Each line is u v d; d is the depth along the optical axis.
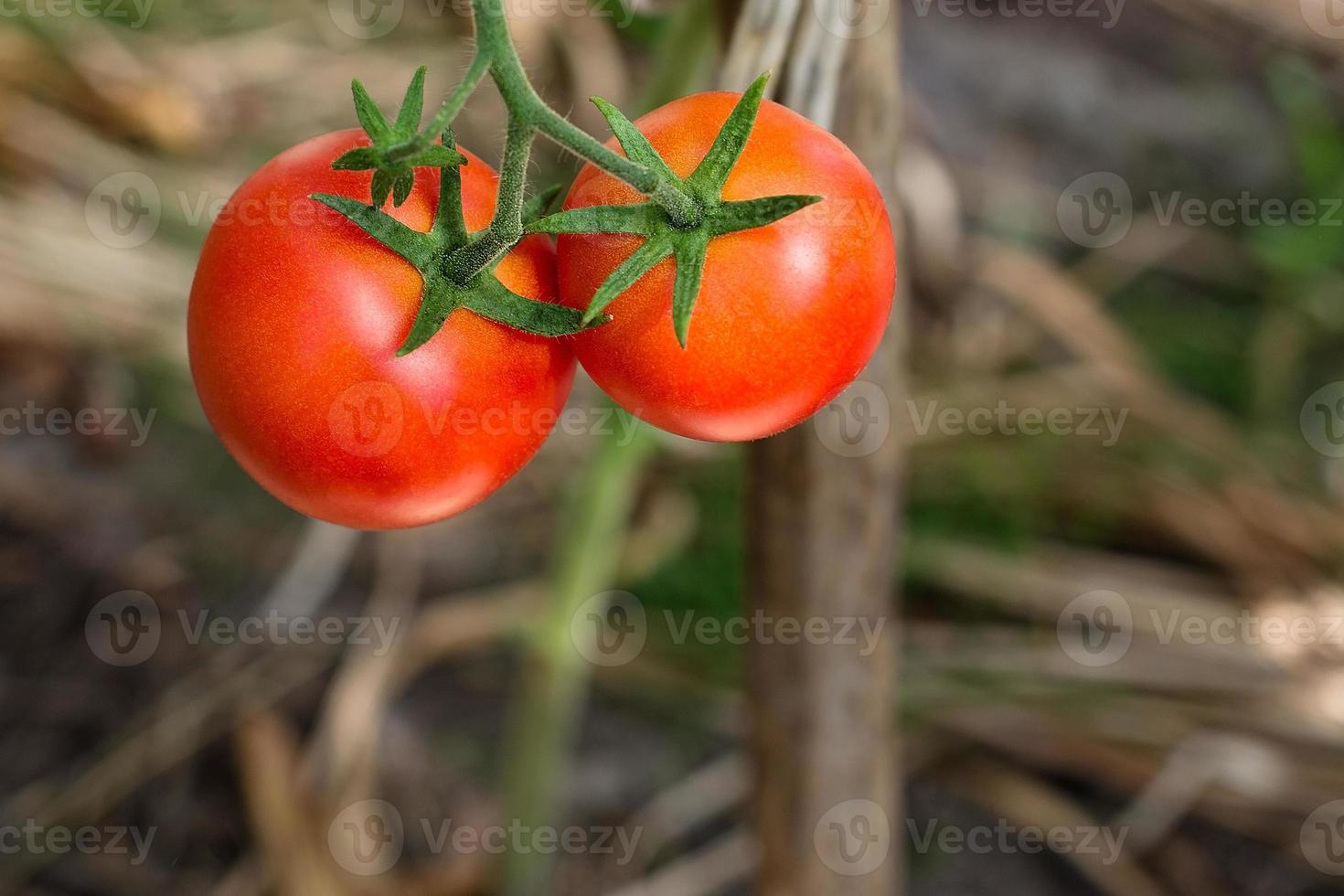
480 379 0.56
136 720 1.04
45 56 1.25
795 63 0.65
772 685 0.76
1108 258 1.50
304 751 1.05
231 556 1.15
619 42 1.25
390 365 0.56
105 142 1.26
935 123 1.58
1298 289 1.44
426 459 0.56
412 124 0.54
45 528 1.12
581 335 0.56
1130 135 1.61
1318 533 1.22
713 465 1.22
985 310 1.41
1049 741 1.09
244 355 0.56
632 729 1.13
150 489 1.17
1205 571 1.24
